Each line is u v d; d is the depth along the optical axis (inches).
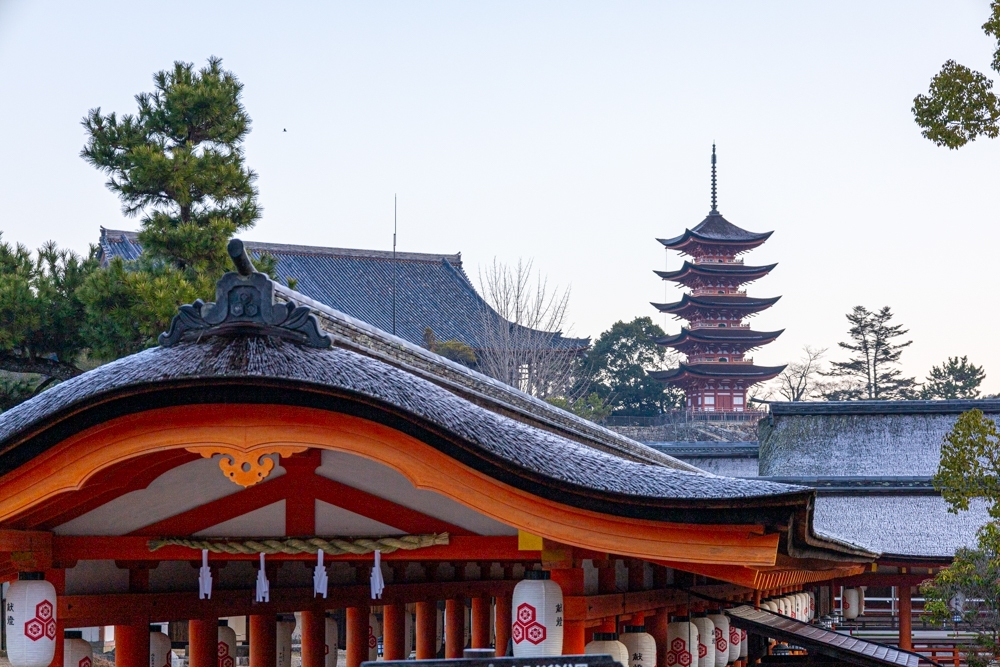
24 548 308.8
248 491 320.8
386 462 274.2
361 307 2738.7
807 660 662.5
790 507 259.8
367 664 238.4
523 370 2388.0
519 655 303.4
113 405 269.1
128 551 323.9
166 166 1082.7
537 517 278.5
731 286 3784.5
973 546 1146.7
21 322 1020.5
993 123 526.0
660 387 3676.2
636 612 398.3
